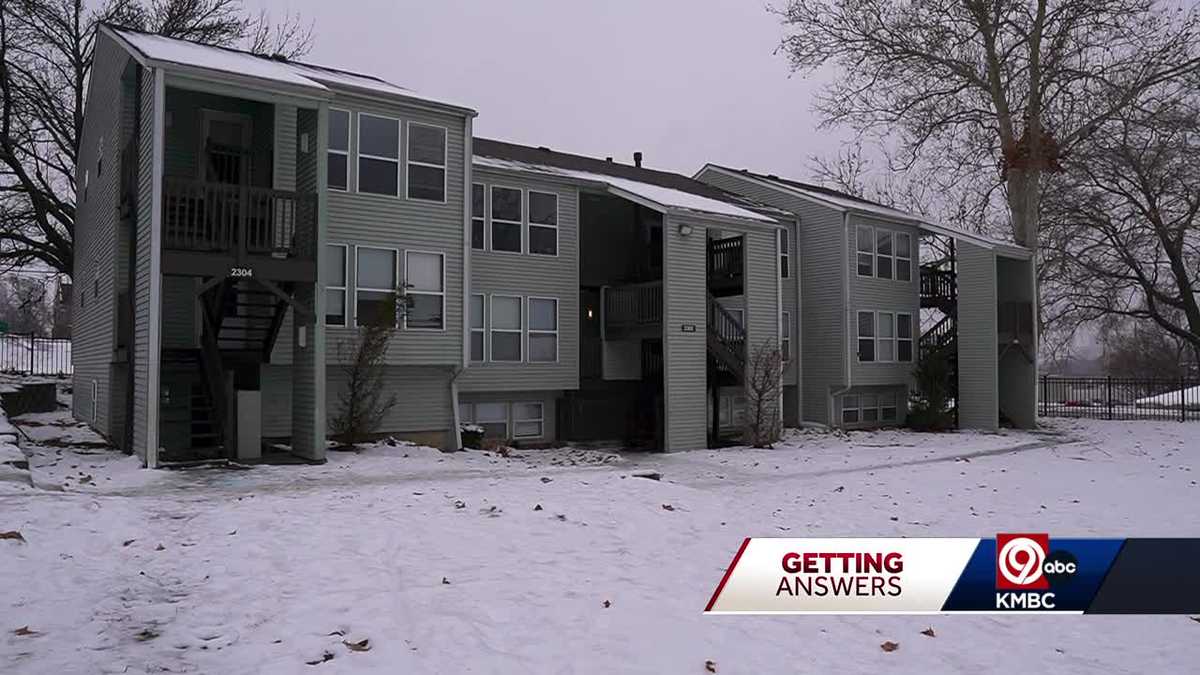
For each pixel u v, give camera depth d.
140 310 14.05
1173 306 36.09
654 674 5.39
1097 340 49.25
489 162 20.64
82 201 22.28
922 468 17.77
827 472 16.83
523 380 20.88
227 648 5.49
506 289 20.72
